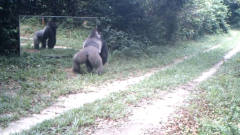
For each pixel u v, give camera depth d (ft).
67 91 28.48
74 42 45.03
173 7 75.05
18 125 20.04
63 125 19.92
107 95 27.68
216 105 25.45
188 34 89.56
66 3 51.65
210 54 61.21
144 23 64.34
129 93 28.73
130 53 51.70
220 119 21.62
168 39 77.25
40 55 41.98
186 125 20.84
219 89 30.89
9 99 24.66
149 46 61.62
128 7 56.85
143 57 52.13
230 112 23.21
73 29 44.78
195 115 22.86
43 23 41.93
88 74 35.60
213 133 19.11
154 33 68.39
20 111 22.25
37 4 47.11
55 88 29.27
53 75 33.81
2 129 19.24
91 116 21.58
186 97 28.43
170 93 29.96
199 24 95.14
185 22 89.86
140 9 59.72
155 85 31.78
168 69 41.63
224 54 65.46
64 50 44.27
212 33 113.29
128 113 23.12
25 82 30.04
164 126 20.70
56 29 43.16
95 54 35.96
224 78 36.76
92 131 19.40
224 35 116.88
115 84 32.96
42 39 42.09
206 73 42.22
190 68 43.80
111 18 56.29
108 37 53.93
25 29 40.68
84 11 54.34
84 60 35.86
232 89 30.94
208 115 23.02
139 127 20.45
